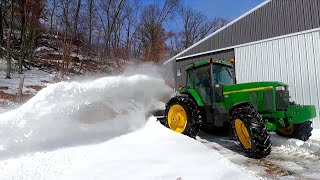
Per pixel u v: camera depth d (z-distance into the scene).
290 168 4.95
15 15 24.38
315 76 9.34
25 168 3.91
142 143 5.25
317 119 9.20
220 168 4.11
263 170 4.84
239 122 5.80
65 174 3.72
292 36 10.01
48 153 4.55
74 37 29.91
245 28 11.62
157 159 4.38
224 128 7.73
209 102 6.93
